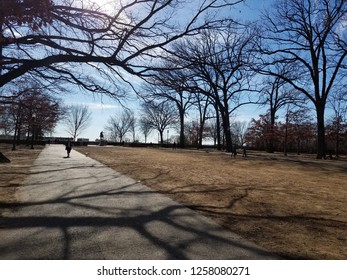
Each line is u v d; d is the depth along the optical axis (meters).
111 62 11.49
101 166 21.44
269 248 6.07
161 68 11.67
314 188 13.88
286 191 12.77
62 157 30.28
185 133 107.69
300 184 14.98
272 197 11.37
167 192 11.85
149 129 116.56
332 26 34.22
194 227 7.32
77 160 26.62
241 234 6.91
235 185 13.91
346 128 52.28
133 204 9.63
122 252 5.64
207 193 11.80
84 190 11.91
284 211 9.25
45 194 11.02
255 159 32.12
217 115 60.31
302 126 58.03
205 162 26.67
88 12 11.14
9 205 9.26
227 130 50.59
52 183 13.47
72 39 11.39
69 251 5.64
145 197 10.77
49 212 8.49
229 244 6.20
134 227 7.19
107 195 10.99
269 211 9.20
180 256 5.53
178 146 81.75
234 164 25.59
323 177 18.27
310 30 34.97
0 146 54.97
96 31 11.37
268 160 31.08
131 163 24.20
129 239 6.34
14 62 11.08
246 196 11.39
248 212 9.00
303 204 10.32
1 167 19.28
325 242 6.60
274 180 16.06
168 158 30.92
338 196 12.04
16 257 5.36
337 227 7.76
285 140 56.22
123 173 17.47
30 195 10.79
